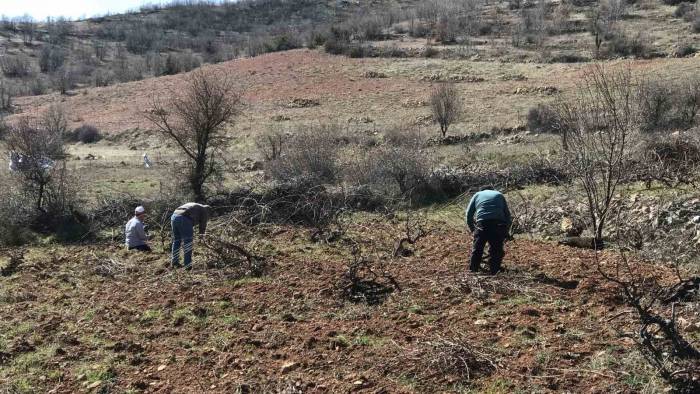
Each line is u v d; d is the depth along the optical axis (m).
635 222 10.52
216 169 16.72
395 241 10.90
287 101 45.09
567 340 5.78
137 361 6.11
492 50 57.25
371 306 7.21
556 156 16.62
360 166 16.92
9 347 6.58
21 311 8.06
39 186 14.98
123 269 9.96
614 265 8.27
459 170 16.58
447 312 6.79
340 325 6.68
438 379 5.24
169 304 7.83
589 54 51.28
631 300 5.54
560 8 75.88
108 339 6.79
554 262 8.52
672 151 13.55
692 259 8.60
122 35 137.00
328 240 11.40
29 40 123.69
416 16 87.56
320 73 51.88
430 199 15.73
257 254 10.17
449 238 10.90
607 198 9.84
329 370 5.60
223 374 5.69
